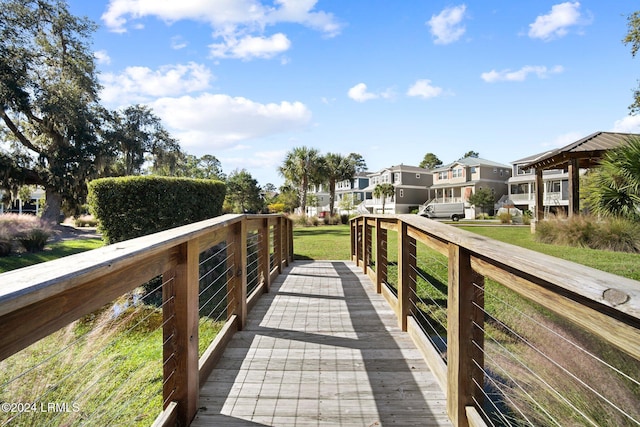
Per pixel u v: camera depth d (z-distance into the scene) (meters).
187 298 1.62
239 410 1.77
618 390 2.04
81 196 17.61
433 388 1.98
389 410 1.77
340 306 3.61
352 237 7.26
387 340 2.69
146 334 3.74
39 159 16.72
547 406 1.97
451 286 1.70
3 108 14.89
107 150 18.25
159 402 2.29
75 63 17.64
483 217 26.11
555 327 2.88
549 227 9.28
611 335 0.75
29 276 0.77
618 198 8.32
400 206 34.09
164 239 1.34
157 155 21.59
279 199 30.59
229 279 2.89
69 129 16.83
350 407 1.80
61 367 2.33
